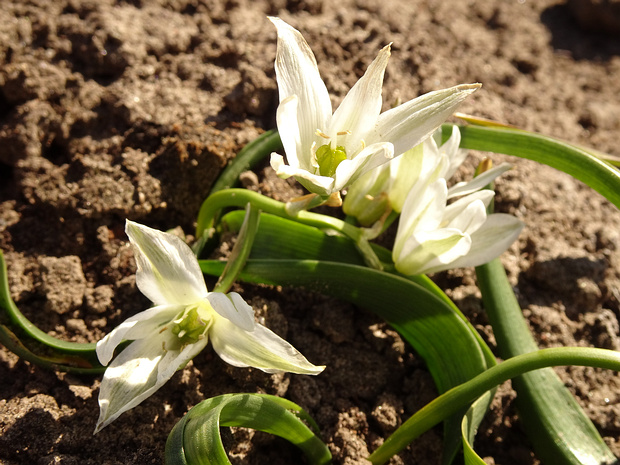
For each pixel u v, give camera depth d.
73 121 0.15
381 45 0.18
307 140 0.11
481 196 0.12
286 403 0.11
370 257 0.12
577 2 0.22
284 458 0.12
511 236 0.12
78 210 0.14
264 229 0.13
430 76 0.18
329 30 0.18
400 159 0.12
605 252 0.16
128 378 0.10
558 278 0.15
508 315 0.13
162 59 0.16
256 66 0.16
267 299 0.13
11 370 0.12
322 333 0.13
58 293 0.13
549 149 0.13
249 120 0.16
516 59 0.21
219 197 0.12
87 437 0.11
